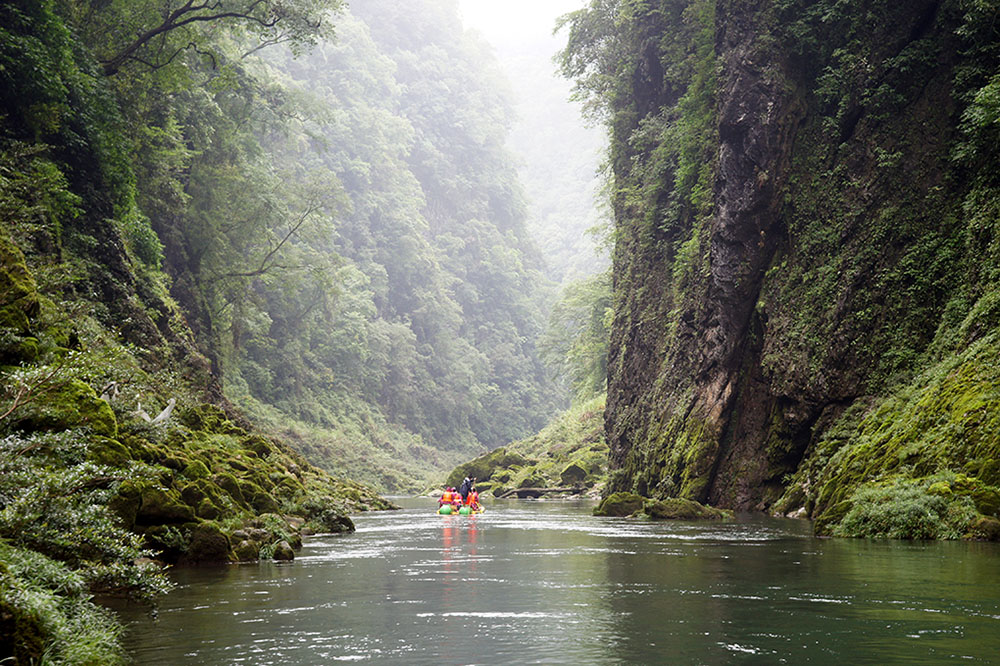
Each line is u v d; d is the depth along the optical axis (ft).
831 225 90.27
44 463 29.09
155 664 21.79
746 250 97.19
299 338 303.27
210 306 179.22
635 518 92.84
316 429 274.77
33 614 17.99
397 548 55.57
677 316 119.03
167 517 42.93
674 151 128.57
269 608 30.55
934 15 88.22
